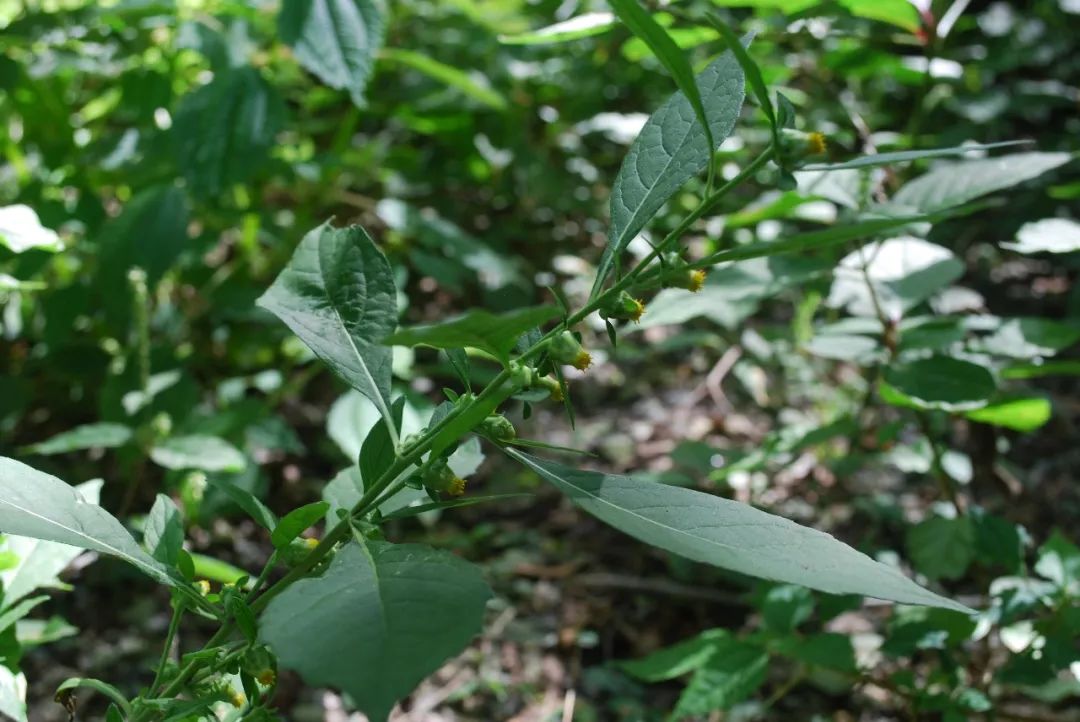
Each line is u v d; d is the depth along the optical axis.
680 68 0.49
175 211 1.02
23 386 1.05
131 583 0.97
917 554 0.80
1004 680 0.71
